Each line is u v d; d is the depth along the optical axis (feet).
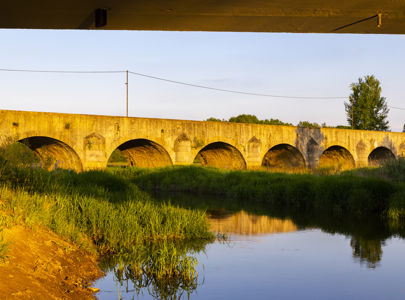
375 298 20.68
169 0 15.31
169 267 23.93
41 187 36.09
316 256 29.07
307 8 16.01
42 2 15.70
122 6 15.98
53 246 22.75
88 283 20.75
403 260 28.22
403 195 48.85
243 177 73.82
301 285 22.58
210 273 24.52
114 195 46.62
